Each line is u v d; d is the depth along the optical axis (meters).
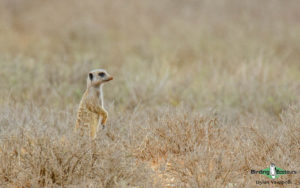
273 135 20.55
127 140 20.23
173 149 20.16
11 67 33.75
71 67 36.44
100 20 56.19
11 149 17.97
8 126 21.50
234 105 30.14
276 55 46.53
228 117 25.22
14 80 31.61
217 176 17.16
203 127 20.80
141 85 31.81
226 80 34.28
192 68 40.91
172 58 44.16
